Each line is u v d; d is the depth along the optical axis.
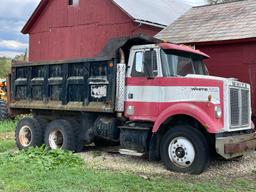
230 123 9.38
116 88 10.42
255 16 14.27
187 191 7.50
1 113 19.19
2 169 8.66
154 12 25.02
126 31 23.42
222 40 13.52
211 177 8.87
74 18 26.03
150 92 9.99
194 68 10.50
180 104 9.41
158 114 9.84
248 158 10.95
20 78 12.82
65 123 11.52
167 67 9.88
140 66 10.18
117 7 23.84
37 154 10.16
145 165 10.02
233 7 15.78
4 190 7.21
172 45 10.03
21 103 12.71
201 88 9.35
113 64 10.45
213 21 15.14
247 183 8.26
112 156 11.16
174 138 9.41
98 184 7.71
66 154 10.02
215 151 9.63
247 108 10.29
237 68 13.62
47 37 27.55
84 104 11.08
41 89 12.24
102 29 24.56
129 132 10.16
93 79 10.85
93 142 12.45
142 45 10.27
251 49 13.36
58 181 7.81
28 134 12.33
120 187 7.59
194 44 14.14
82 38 25.58
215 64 14.06
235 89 9.68
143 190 7.48
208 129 8.98
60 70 11.73
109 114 10.99
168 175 9.01
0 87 21.08
